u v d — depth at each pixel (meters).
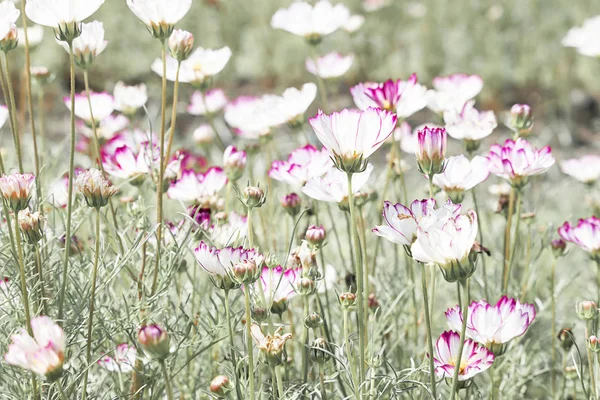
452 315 1.80
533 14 5.08
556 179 3.29
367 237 2.25
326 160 1.93
